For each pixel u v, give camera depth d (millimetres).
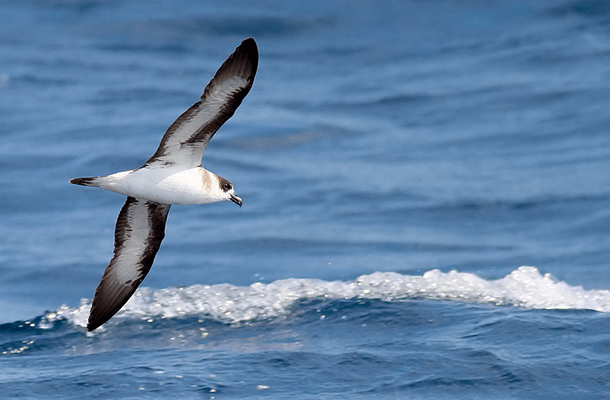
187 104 28344
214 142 24359
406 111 26859
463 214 19266
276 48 33750
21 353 12250
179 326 13133
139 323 13266
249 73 9180
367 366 10914
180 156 9859
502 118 25531
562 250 16812
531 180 20875
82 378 10867
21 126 25688
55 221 19141
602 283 14766
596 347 11156
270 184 21500
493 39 32594
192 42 34719
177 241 18016
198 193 10047
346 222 19094
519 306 13258
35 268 16438
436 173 21844
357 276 15820
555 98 26375
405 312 12922
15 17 37281
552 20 33531
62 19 36906
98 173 21859
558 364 10703
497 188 20484
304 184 21422
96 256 17141
